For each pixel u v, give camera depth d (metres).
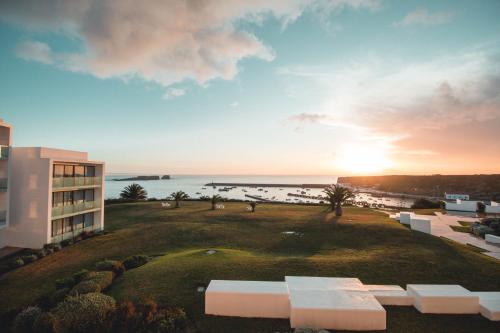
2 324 10.07
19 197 22.56
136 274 13.16
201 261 14.53
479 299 10.10
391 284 12.42
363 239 21.23
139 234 24.62
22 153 22.78
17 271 17.02
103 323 8.77
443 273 13.45
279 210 37.22
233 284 10.46
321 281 11.34
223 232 24.53
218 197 39.56
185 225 27.25
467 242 20.45
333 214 33.50
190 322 9.27
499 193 94.81
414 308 10.19
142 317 9.04
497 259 16.17
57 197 24.36
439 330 8.85
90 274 12.36
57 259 19.12
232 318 9.59
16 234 22.50
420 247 18.06
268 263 14.17
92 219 28.23
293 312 9.00
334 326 8.90
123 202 46.56
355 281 11.39
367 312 8.84
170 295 10.95
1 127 22.30
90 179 27.05
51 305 10.72
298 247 19.92
